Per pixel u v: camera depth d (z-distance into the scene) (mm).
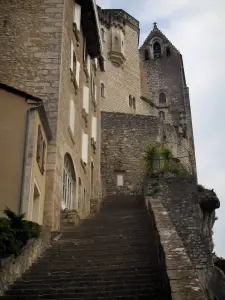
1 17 17734
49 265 10023
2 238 8766
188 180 22672
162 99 47281
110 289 8375
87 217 19078
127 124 31516
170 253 8531
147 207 16125
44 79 16422
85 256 10695
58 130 15617
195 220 21438
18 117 12922
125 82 41188
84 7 21203
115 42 41125
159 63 49312
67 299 7887
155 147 25828
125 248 11203
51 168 14781
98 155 26219
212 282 13727
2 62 16797
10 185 11969
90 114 23750
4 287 8289
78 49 20891
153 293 8055
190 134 44469
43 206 14109
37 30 17438
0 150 12367
